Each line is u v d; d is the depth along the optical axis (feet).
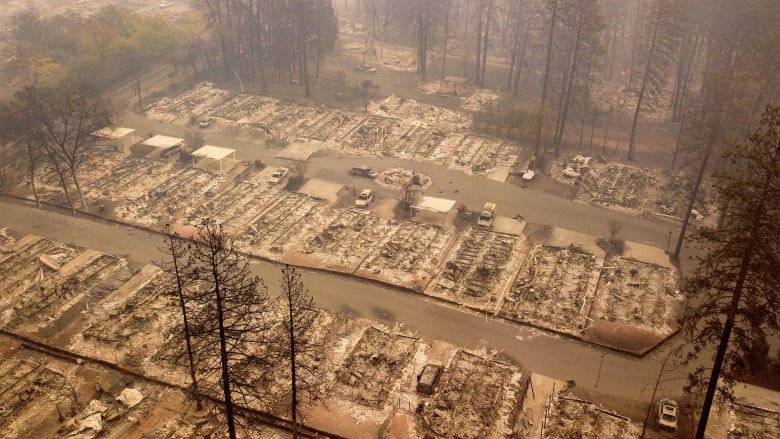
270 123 269.64
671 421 123.85
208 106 286.25
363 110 285.23
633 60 318.04
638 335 150.10
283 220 197.98
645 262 179.32
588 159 240.32
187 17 363.15
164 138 245.24
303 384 133.90
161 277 169.48
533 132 246.88
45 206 205.67
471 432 123.34
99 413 125.90
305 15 288.51
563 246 186.70
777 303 96.68
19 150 223.10
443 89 308.19
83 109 200.54
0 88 303.27
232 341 139.44
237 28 313.53
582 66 263.49
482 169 232.94
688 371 139.23
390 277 170.40
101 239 187.62
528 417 126.82
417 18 326.03
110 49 310.45
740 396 131.54
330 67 338.95
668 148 253.24
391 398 131.95
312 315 154.61
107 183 219.61
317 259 178.09
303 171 221.87
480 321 154.92
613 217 204.23
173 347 140.36
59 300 160.56
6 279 168.96
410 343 147.54
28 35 340.80
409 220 198.39
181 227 193.16
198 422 125.49
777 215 93.66
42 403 129.90
